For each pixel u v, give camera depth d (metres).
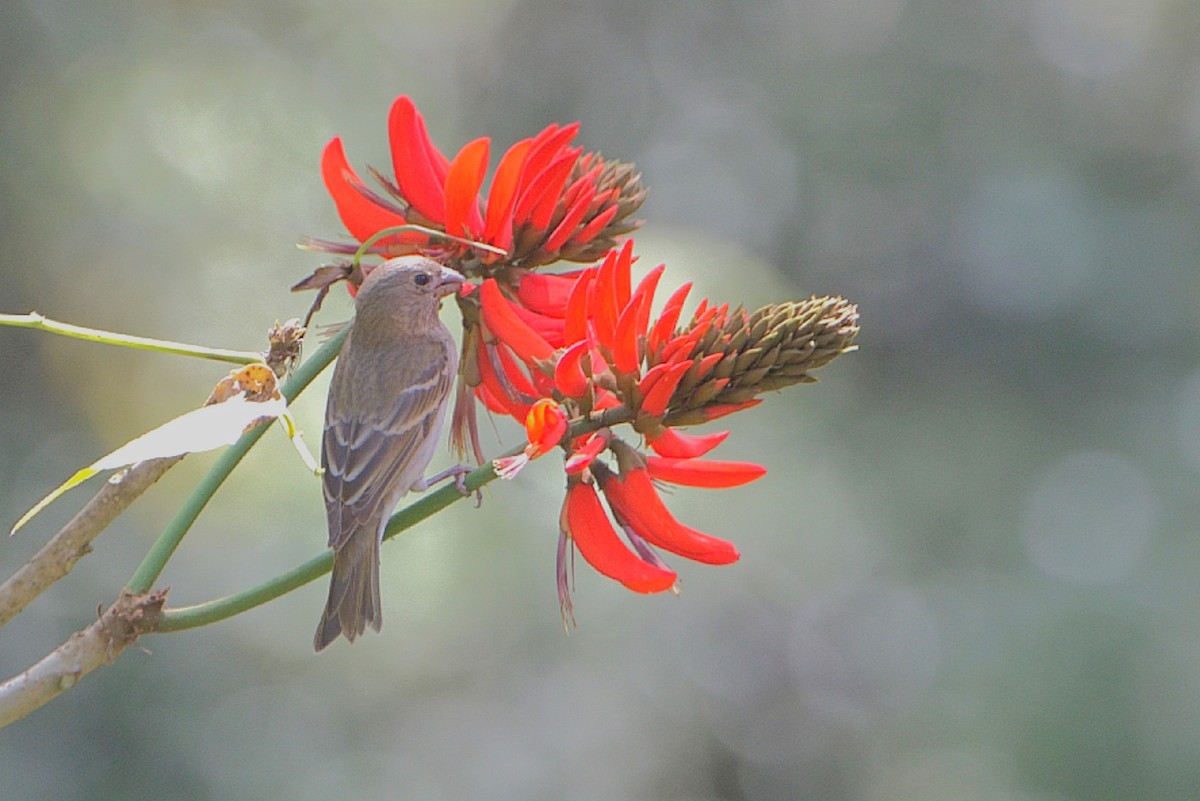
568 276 4.95
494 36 17.42
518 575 8.99
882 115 15.99
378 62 12.48
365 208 4.96
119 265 9.12
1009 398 15.29
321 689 10.75
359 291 4.97
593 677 12.76
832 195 16.11
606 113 17.66
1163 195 16.06
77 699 10.17
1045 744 12.36
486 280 4.76
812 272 16.19
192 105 9.52
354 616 5.58
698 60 17.28
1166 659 12.77
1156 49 16.58
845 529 12.70
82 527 3.98
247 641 10.35
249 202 9.10
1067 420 15.14
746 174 16.55
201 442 3.61
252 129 9.56
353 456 6.13
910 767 13.77
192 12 10.38
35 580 3.95
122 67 9.74
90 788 9.98
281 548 8.80
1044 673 12.75
